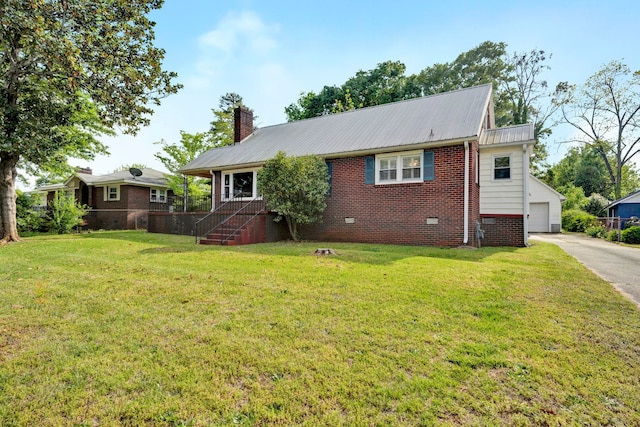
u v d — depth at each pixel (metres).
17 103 10.30
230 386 2.12
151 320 3.23
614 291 4.39
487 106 11.51
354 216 11.29
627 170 33.50
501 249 9.25
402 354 2.53
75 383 2.13
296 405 1.92
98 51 8.54
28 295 4.06
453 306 3.64
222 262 6.41
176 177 21.72
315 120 15.58
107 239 11.37
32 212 16.81
